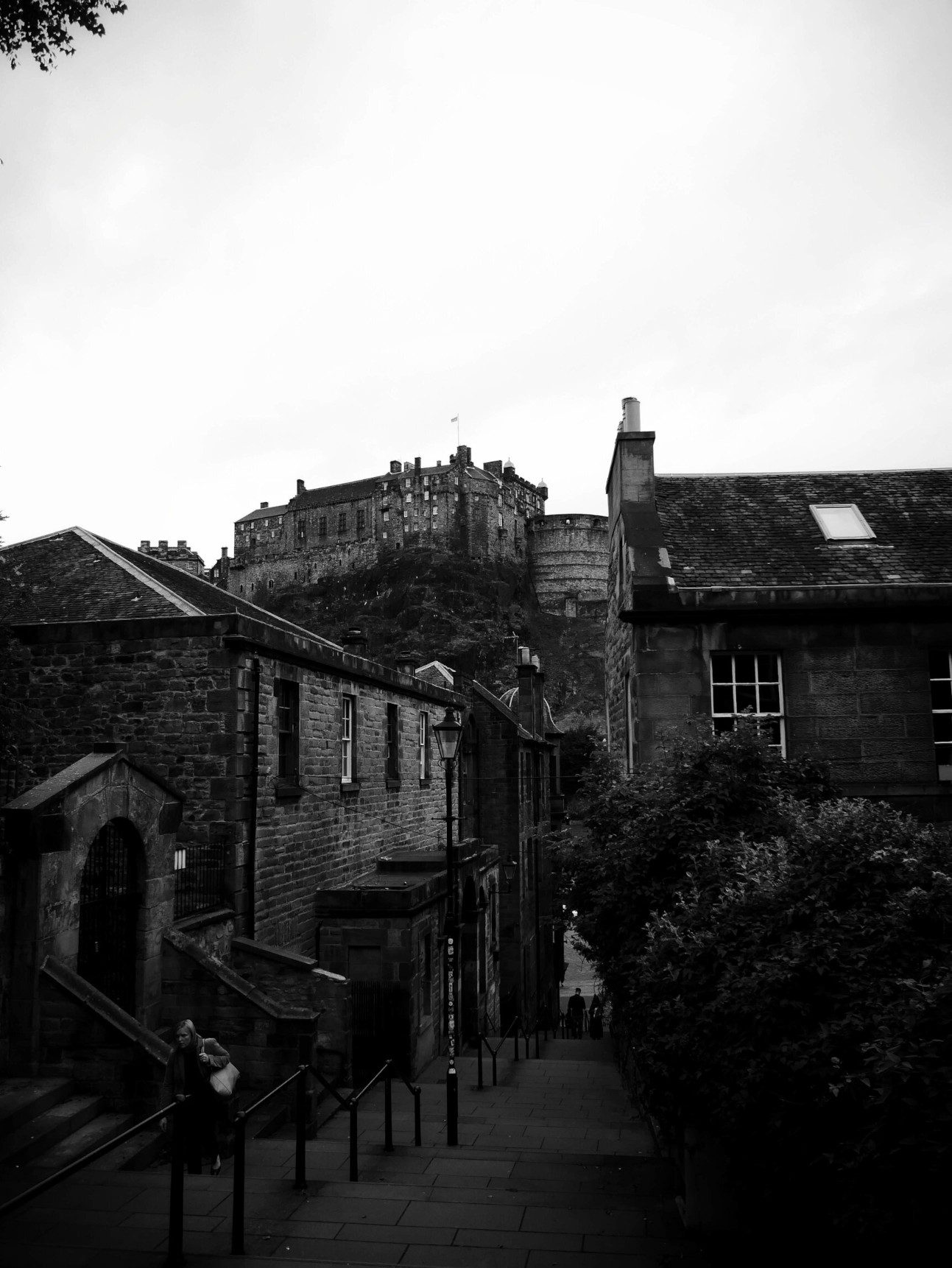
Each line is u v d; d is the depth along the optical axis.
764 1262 6.49
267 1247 6.41
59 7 8.21
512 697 45.38
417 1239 6.70
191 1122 8.72
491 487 135.88
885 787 14.12
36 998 9.47
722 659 14.60
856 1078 5.09
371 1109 13.16
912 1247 5.19
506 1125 11.98
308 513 144.88
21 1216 6.74
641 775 12.68
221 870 13.62
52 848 9.56
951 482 17.44
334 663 17.45
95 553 17.56
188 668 14.12
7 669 14.12
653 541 15.44
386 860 19.58
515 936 30.56
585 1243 6.74
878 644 14.38
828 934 6.41
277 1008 11.51
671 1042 6.86
